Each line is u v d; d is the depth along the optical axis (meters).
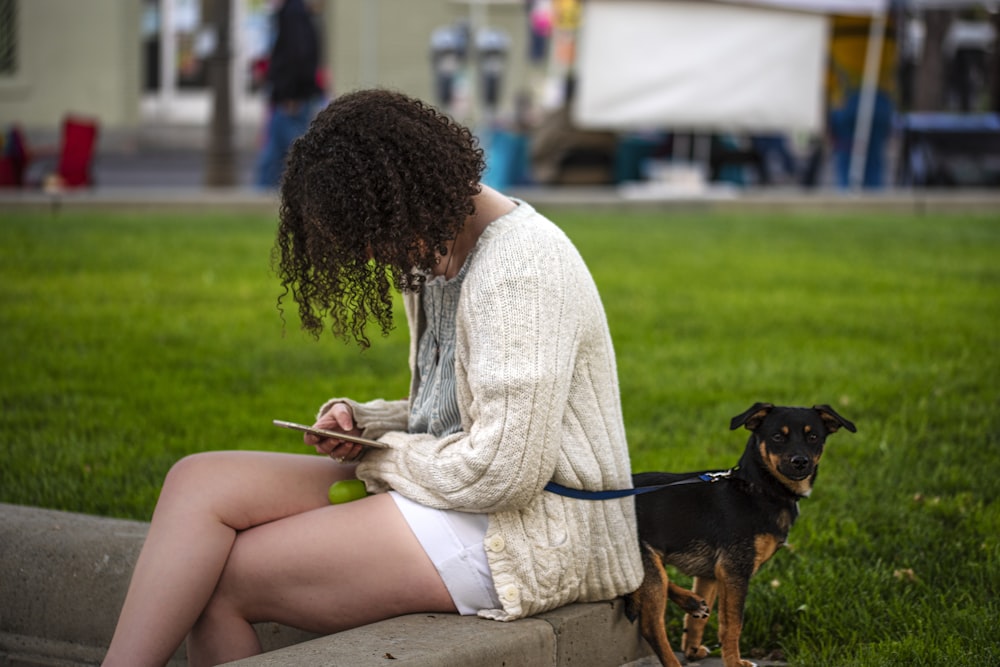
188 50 23.91
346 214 2.65
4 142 14.03
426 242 2.71
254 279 8.94
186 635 2.88
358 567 2.80
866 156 15.09
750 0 13.66
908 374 6.07
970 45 21.92
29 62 22.70
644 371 6.27
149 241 10.56
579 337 2.82
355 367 6.50
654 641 3.07
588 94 13.92
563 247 2.82
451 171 2.70
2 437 5.20
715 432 5.18
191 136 23.05
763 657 3.44
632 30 13.77
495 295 2.74
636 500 3.08
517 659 2.75
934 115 16.92
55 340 6.96
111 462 4.90
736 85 13.95
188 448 5.12
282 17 13.96
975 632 3.31
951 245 10.70
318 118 2.75
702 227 12.00
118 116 22.81
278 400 5.84
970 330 7.13
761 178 15.94
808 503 4.35
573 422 2.88
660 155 15.14
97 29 22.55
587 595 2.96
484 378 2.71
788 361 6.42
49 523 3.59
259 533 2.86
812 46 13.92
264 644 3.32
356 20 23.30
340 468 3.05
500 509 2.78
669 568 3.84
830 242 10.95
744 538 3.02
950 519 4.20
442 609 2.85
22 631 3.51
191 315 7.70
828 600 3.59
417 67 23.56
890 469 4.66
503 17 24.20
